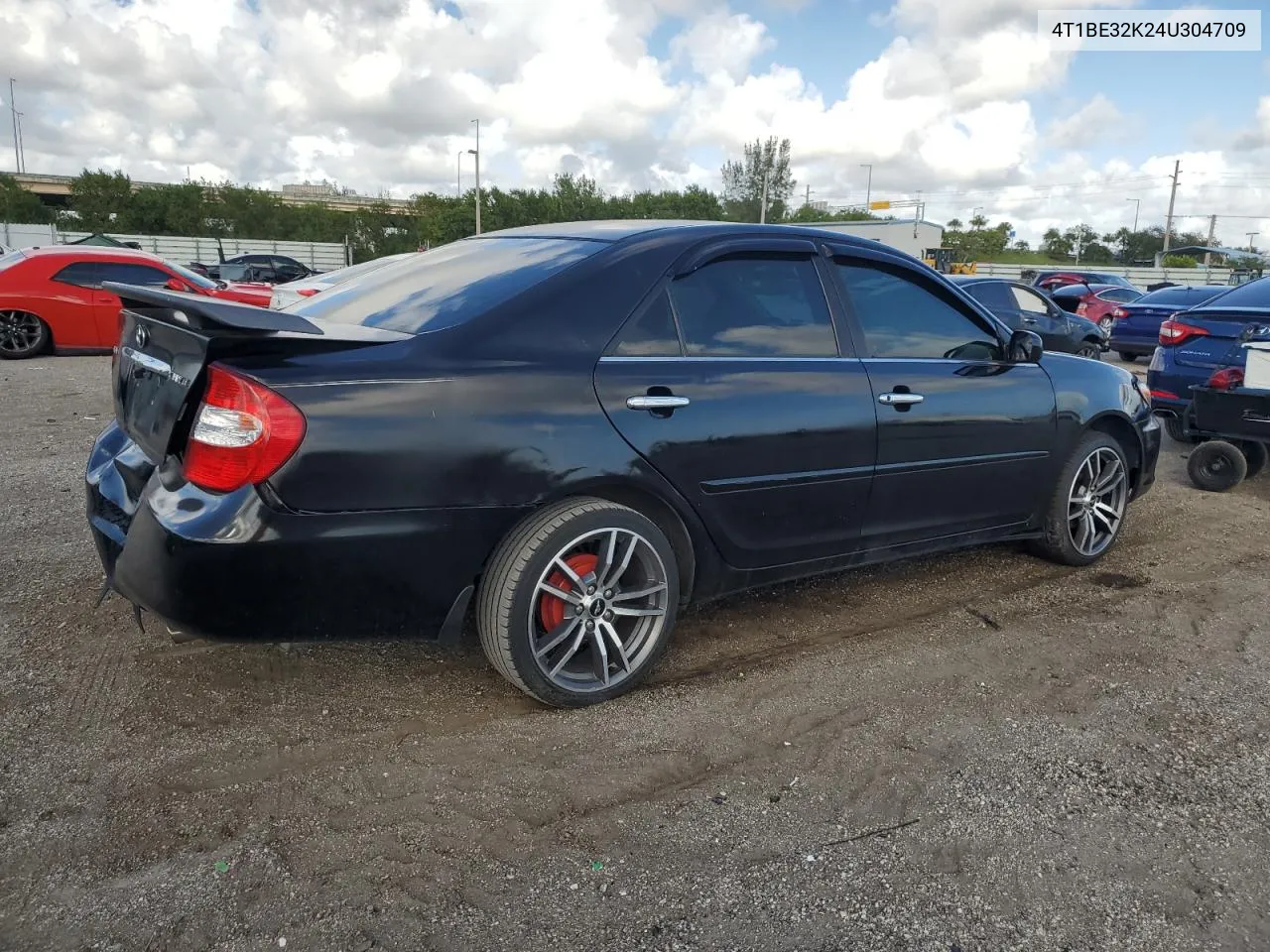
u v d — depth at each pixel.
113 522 2.74
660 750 2.74
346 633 2.60
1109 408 4.41
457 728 2.83
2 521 4.65
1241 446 6.23
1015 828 2.41
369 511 2.49
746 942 2.00
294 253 53.66
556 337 2.82
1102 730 2.92
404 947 1.95
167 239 49.00
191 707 2.89
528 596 2.75
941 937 2.03
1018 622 3.80
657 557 3.00
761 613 3.84
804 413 3.25
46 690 2.96
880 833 2.38
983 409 3.85
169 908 2.04
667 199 62.38
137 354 2.87
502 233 3.68
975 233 89.31
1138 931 2.06
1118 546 4.89
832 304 3.49
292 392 2.39
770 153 58.53
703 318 3.14
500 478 2.65
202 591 2.40
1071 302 17.95
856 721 2.94
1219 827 2.44
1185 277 49.56
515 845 2.29
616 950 1.97
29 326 11.34
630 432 2.87
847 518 3.50
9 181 60.78
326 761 2.63
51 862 2.17
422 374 2.57
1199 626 3.79
